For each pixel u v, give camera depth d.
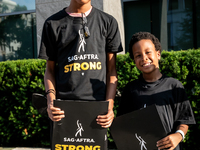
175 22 6.42
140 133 1.59
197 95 2.84
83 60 1.68
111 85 1.77
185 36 6.37
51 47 1.81
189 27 6.33
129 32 6.60
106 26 1.75
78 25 1.72
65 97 1.68
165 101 1.67
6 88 3.62
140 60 1.76
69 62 1.71
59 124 1.58
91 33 1.70
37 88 3.46
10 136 3.78
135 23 6.54
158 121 1.52
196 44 6.29
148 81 1.79
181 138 1.56
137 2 6.47
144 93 1.74
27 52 7.07
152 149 1.57
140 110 1.57
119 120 1.65
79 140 1.58
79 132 1.58
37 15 4.50
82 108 1.54
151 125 1.54
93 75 1.67
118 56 3.13
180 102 1.68
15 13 7.07
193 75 2.83
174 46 6.46
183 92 1.70
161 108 1.66
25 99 3.55
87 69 1.67
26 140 3.86
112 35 1.77
